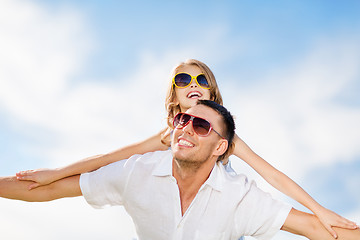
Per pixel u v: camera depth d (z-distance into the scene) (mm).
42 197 3102
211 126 2957
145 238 3047
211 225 2908
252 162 3738
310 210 3145
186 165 2881
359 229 2881
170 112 4441
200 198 2928
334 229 2910
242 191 2934
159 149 3881
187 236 2898
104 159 3467
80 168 3248
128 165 2994
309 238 2959
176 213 2896
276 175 3594
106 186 3016
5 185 3096
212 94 4488
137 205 2967
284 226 2965
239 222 2957
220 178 3014
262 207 2924
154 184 2939
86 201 3102
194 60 4445
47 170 3141
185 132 2908
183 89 4359
